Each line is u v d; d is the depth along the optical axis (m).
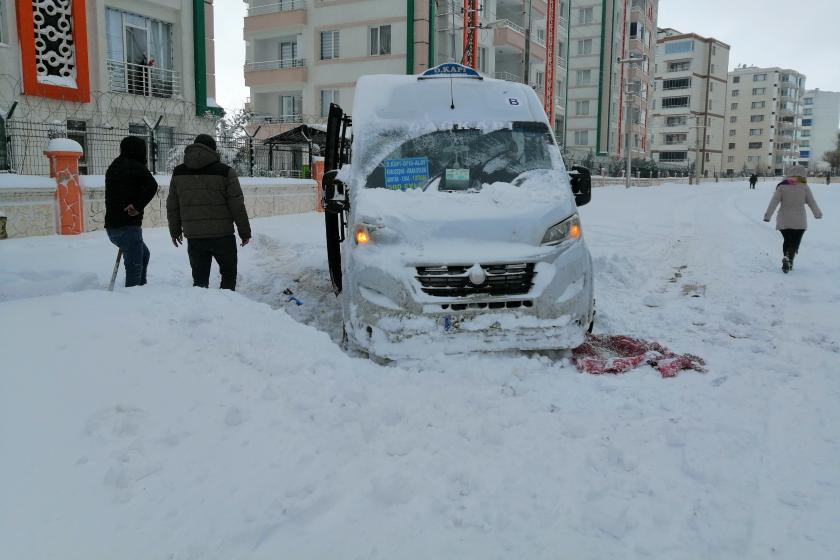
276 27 34.28
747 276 9.07
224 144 17.45
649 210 21.33
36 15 15.52
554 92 44.66
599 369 4.84
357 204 5.29
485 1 35.94
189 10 19.55
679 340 5.87
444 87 6.21
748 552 2.63
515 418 3.78
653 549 2.64
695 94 97.50
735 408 4.08
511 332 4.81
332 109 7.25
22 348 3.77
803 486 3.13
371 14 32.53
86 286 7.18
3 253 9.34
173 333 4.28
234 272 6.63
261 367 3.99
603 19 55.59
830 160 117.38
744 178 101.31
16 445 2.96
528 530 2.73
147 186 6.30
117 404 3.37
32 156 14.62
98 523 2.60
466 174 5.54
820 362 5.03
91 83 17.03
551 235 5.06
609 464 3.30
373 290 4.91
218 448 3.15
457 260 4.77
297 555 2.51
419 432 3.51
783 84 126.31
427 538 2.65
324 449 3.23
